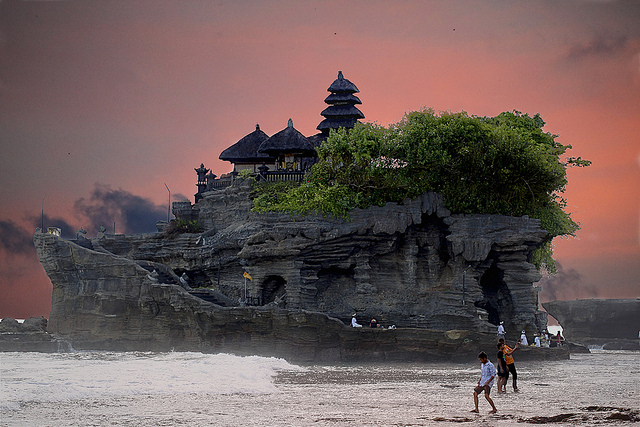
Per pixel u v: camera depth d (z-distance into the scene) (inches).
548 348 2458.2
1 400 1321.4
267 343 2336.4
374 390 1550.2
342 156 2736.2
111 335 2760.8
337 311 2625.5
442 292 2664.9
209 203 3191.4
